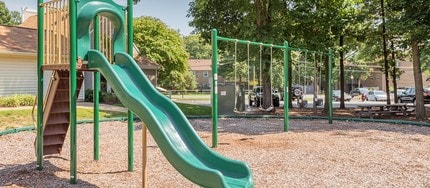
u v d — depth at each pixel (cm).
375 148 700
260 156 618
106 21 539
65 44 491
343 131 962
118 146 717
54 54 490
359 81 5206
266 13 1493
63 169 516
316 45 1441
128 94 363
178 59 3581
